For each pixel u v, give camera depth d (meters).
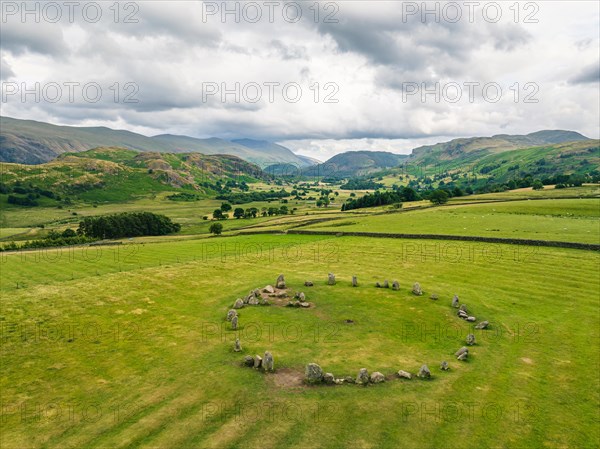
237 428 23.16
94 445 22.14
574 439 22.78
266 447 21.59
